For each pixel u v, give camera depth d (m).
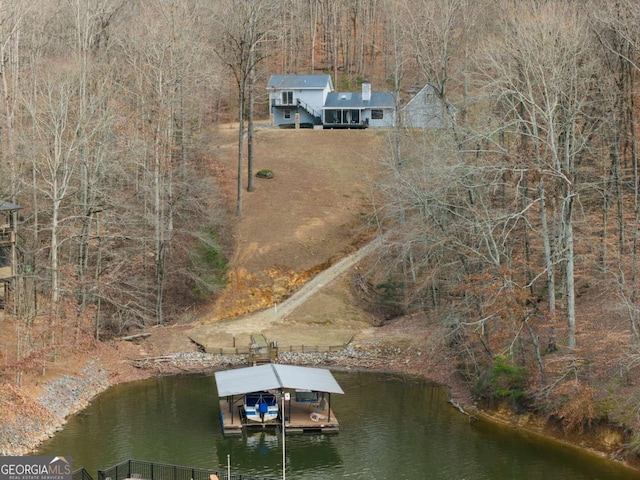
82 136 55.16
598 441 41.03
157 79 69.12
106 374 54.66
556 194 47.91
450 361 56.66
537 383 45.34
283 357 59.75
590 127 55.25
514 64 51.75
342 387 53.88
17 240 55.16
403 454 41.31
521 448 41.88
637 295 45.06
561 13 53.34
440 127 61.69
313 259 72.94
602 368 43.44
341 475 38.47
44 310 52.03
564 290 50.56
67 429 44.44
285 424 44.91
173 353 59.81
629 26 49.69
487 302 46.53
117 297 64.38
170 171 67.00
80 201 60.09
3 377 44.66
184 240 70.56
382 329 64.88
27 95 66.19
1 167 58.19
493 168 45.72
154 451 41.44
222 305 68.19
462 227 49.22
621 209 50.62
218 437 43.91
